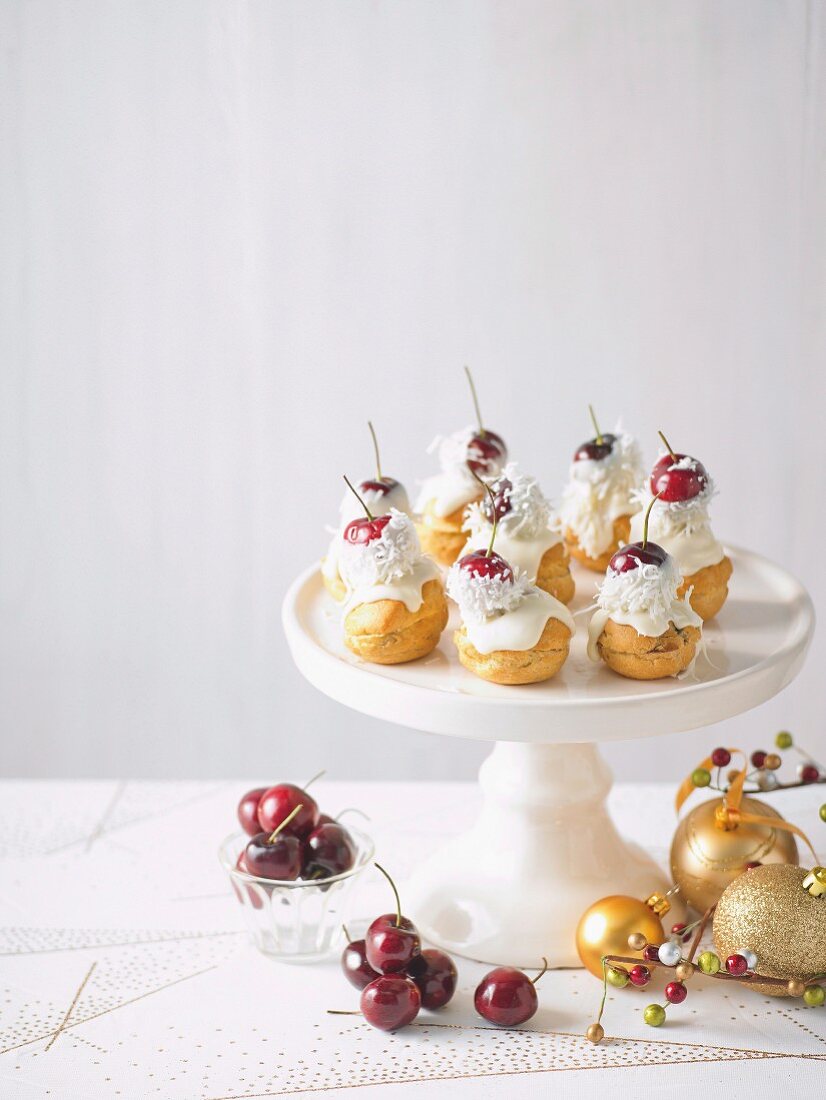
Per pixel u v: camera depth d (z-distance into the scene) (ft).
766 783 3.09
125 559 4.56
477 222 4.19
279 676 4.64
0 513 4.54
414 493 4.42
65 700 4.71
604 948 2.72
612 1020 2.68
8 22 4.14
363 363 4.33
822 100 4.04
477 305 4.26
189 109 4.17
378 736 4.68
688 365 4.26
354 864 2.90
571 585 2.98
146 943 2.91
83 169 4.24
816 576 4.42
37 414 4.44
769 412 4.29
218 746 4.73
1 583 4.60
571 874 2.91
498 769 3.00
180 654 4.64
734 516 4.39
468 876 2.96
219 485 4.47
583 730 2.56
